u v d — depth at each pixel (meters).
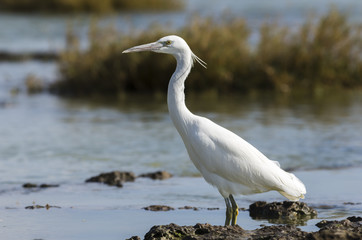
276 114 17.55
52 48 30.80
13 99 20.70
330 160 12.36
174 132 15.30
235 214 8.23
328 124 16.03
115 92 22.31
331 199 9.55
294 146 13.53
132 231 8.05
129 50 8.55
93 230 8.10
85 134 15.10
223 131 8.23
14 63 28.22
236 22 23.98
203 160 8.21
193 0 56.03
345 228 7.24
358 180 10.77
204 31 22.61
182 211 9.08
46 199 9.83
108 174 11.16
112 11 48.12
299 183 8.24
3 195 10.09
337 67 22.97
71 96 21.59
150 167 12.09
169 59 22.06
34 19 43.03
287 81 22.41
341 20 23.34
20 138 14.66
